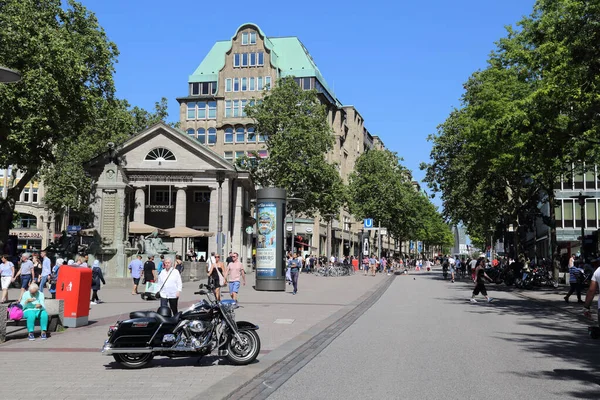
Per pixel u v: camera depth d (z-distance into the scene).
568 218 54.06
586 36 18.03
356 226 104.69
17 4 30.27
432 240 129.38
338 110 92.94
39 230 82.31
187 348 9.37
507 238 52.91
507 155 29.88
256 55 83.44
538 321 17.16
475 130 31.05
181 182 55.69
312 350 11.41
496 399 7.42
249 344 9.78
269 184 58.75
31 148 31.72
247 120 82.00
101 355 10.70
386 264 69.56
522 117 22.20
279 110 56.69
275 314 18.42
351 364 9.94
